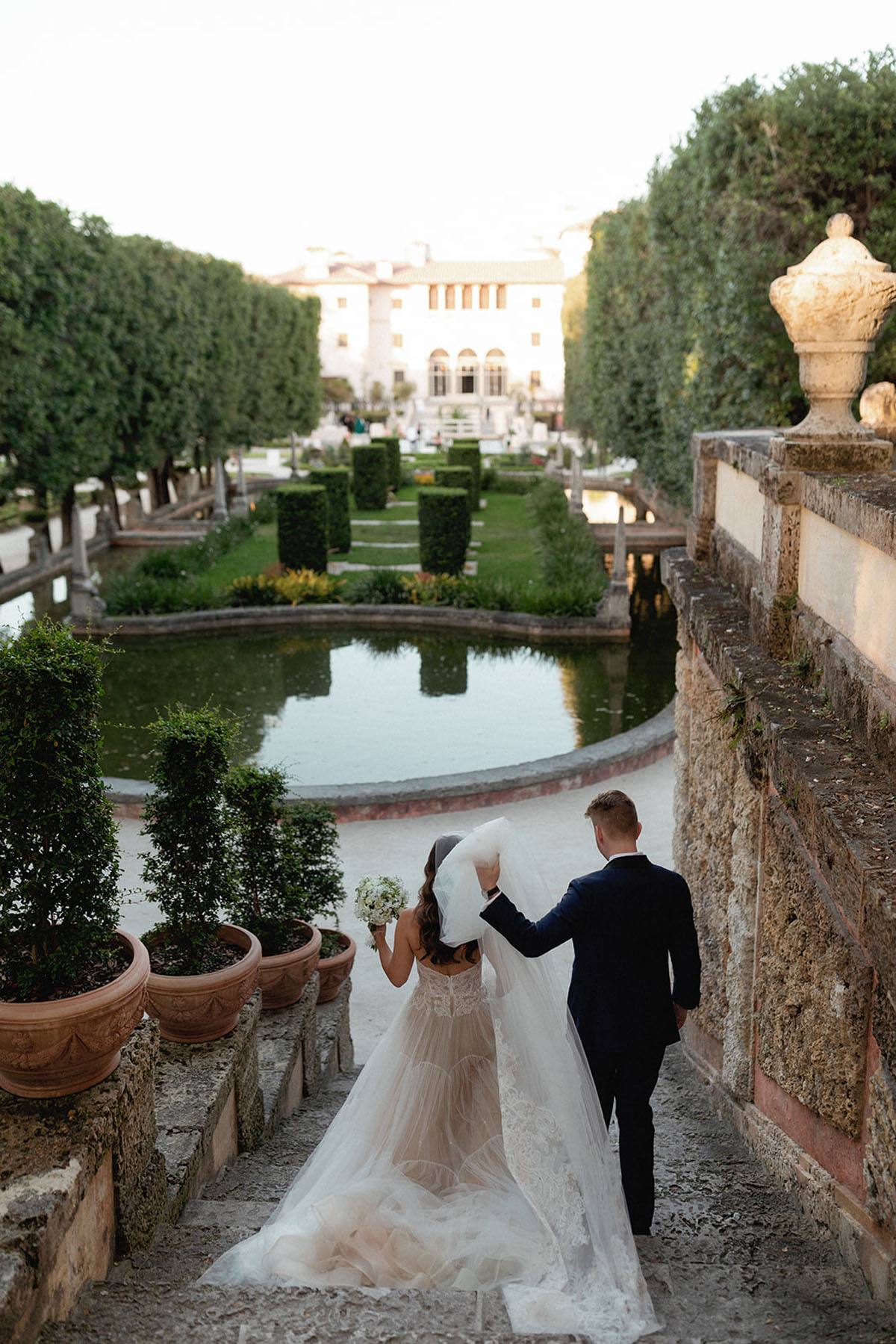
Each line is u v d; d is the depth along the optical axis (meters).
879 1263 2.92
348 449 45.41
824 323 4.37
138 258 27.31
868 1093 3.06
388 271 81.69
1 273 20.09
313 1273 3.06
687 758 6.38
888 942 2.60
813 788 3.23
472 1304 2.74
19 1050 2.86
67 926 3.04
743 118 12.75
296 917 5.47
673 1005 3.58
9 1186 2.66
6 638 3.01
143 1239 3.21
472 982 3.56
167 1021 4.11
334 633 19.75
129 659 17.66
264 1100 4.75
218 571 23.92
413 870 8.83
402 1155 3.45
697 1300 2.93
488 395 82.81
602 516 32.66
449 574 22.72
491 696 15.21
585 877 3.53
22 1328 2.40
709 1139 4.68
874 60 12.39
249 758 12.27
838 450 4.47
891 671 3.31
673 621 20.36
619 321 23.88
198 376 29.89
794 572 4.57
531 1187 3.17
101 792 3.09
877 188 12.27
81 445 23.16
